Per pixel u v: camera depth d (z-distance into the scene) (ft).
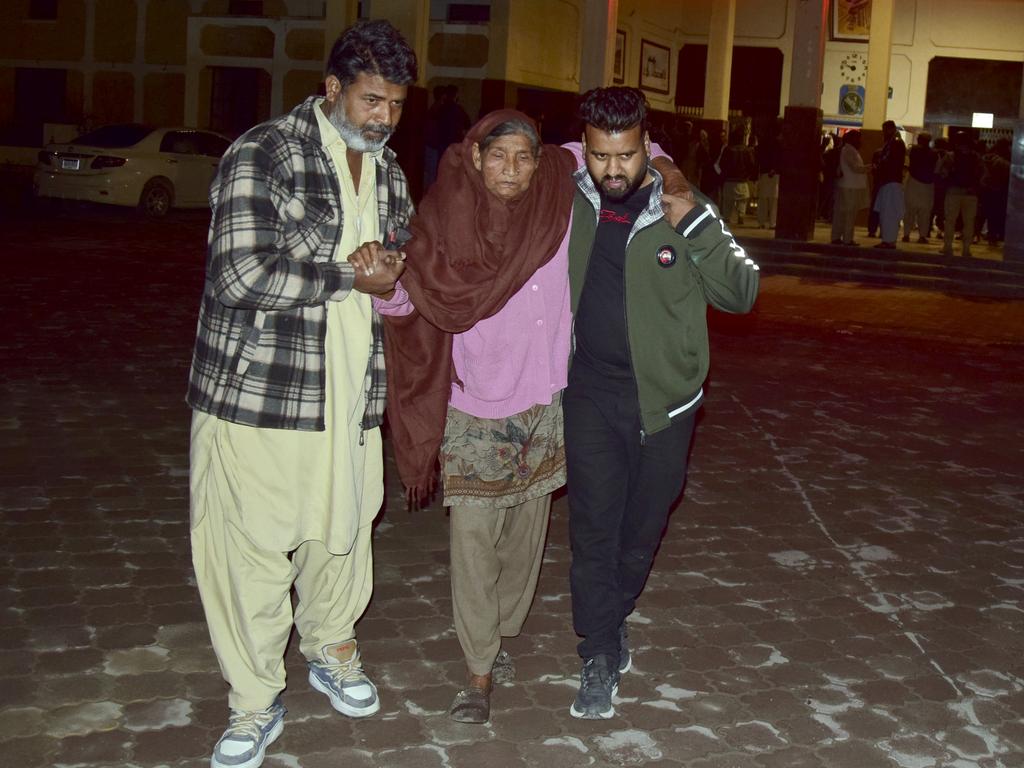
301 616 12.38
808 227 63.10
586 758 11.67
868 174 71.20
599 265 11.93
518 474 12.07
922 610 16.11
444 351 11.69
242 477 11.03
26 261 45.39
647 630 14.96
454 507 12.01
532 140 11.01
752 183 81.51
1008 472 23.59
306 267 10.52
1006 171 65.26
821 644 14.78
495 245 11.19
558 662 13.96
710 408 27.91
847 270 57.62
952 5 86.89
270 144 10.66
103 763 11.10
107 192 64.49
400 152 65.92
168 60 95.09
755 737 12.25
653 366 11.94
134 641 13.79
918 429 26.91
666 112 88.38
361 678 12.37
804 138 62.64
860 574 17.39
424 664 13.70
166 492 19.43
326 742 11.77
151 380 27.17
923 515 20.48
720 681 13.56
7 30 98.53
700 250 11.51
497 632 12.37
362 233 11.28
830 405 28.96
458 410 11.89
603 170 11.22
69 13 97.09
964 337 40.83
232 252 10.37
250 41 86.84
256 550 11.23
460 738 11.96
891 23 72.18
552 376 11.94
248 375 10.78
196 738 11.67
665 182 11.53
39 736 11.53
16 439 21.90
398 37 10.71
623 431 12.22
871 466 23.52
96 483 19.66
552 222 11.31
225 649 11.35
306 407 10.90
